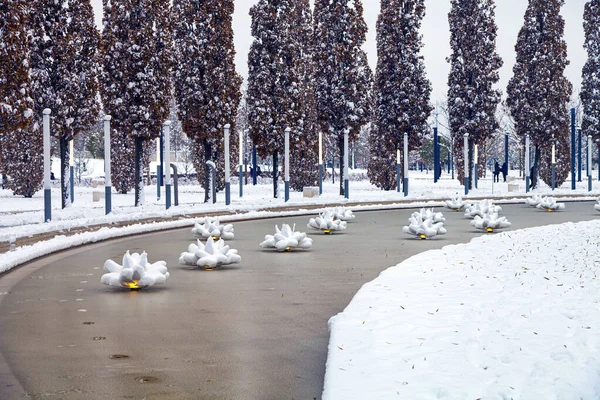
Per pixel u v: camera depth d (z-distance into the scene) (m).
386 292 11.21
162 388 7.00
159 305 11.63
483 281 12.21
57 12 37.00
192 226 29.62
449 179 88.00
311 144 60.34
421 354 7.31
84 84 37.81
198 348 8.68
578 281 11.82
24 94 28.42
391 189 59.41
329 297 12.40
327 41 52.84
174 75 44.38
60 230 25.00
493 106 59.97
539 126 60.22
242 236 24.38
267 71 50.22
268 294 12.71
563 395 5.87
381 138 59.00
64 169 38.41
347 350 7.56
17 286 13.68
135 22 40.06
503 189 63.88
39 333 9.53
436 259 15.58
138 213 31.22
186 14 43.09
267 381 7.25
